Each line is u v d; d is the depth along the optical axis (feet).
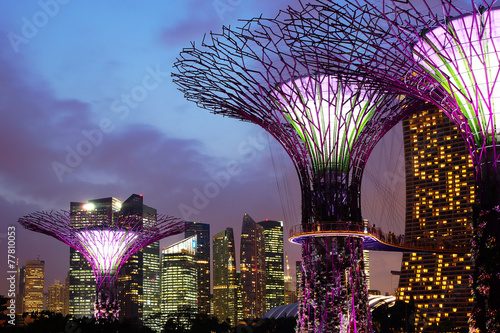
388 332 502.79
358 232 192.03
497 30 140.46
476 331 139.74
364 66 150.20
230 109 198.59
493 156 143.84
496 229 141.18
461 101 148.97
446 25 143.74
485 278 139.85
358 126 192.54
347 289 190.90
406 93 157.58
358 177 197.16
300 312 195.93
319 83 186.80
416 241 270.26
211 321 561.43
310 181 196.03
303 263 197.16
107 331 296.10
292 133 195.52
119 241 303.27
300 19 148.97
